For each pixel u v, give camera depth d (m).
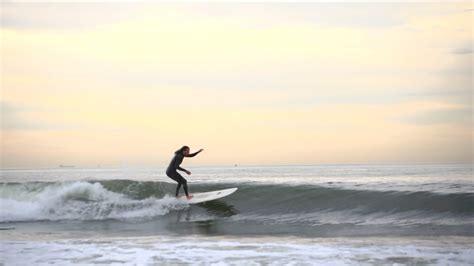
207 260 7.22
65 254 7.80
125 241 9.04
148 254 7.71
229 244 8.56
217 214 12.52
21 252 8.00
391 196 12.68
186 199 13.34
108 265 6.99
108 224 11.59
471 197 12.05
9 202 12.99
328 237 9.38
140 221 11.93
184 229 10.76
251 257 7.38
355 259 7.19
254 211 12.68
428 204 11.92
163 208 12.92
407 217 11.30
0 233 10.37
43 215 12.63
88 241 9.07
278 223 11.38
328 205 12.67
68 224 11.64
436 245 8.23
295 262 7.02
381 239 9.00
